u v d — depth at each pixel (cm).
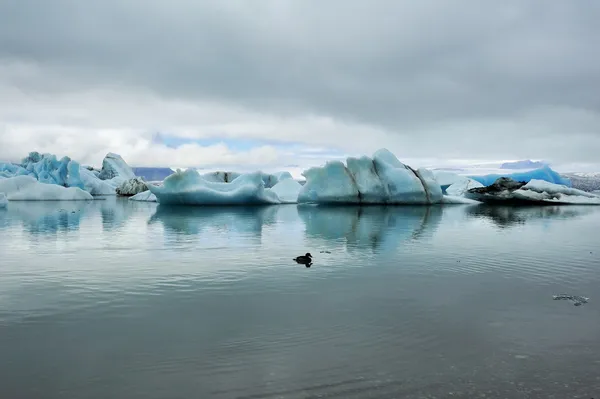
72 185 5122
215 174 4328
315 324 643
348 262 1095
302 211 2877
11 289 827
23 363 515
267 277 927
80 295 789
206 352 544
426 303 750
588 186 7606
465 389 460
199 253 1210
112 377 482
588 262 1120
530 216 2639
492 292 825
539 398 446
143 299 767
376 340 584
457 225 2047
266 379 477
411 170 3666
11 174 5459
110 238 1502
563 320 670
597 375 493
